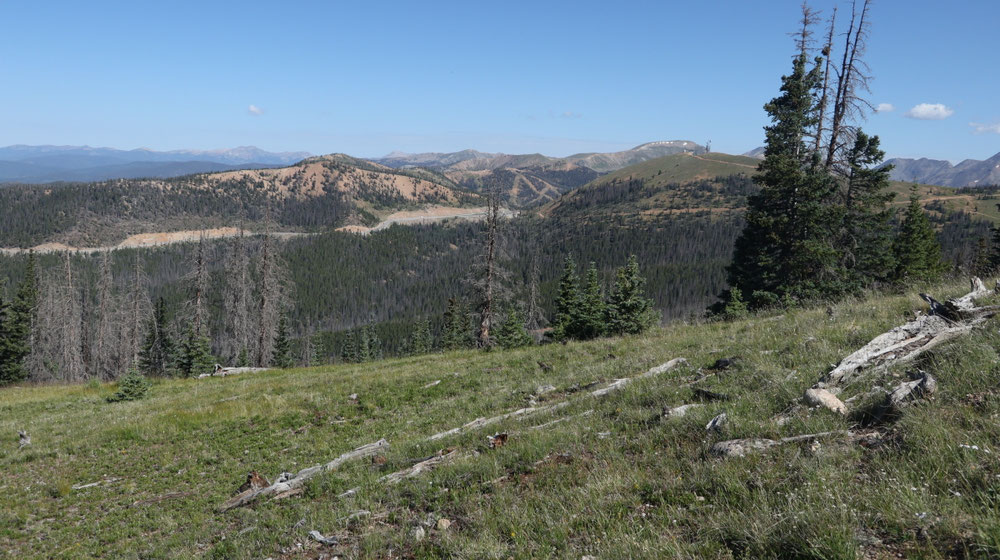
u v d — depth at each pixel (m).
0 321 46.31
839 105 25.77
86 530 9.93
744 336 13.79
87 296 61.12
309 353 97.31
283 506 8.54
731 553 3.91
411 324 151.38
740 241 29.58
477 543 5.16
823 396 6.52
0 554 9.20
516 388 15.02
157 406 20.64
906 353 7.32
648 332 21.41
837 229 26.53
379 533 6.19
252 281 45.16
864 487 4.24
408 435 12.35
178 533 8.91
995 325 7.32
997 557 3.10
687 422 7.20
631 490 5.62
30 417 21.31
